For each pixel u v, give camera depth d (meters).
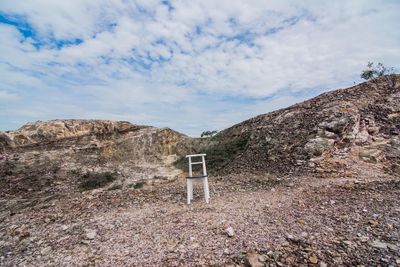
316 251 3.92
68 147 24.94
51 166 21.03
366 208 5.51
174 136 29.47
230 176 11.70
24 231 6.28
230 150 18.86
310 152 11.05
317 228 4.73
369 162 9.58
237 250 4.14
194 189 9.40
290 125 14.47
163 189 9.74
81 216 6.96
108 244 4.93
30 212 8.09
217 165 17.02
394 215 4.99
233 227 5.08
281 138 13.73
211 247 4.33
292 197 7.00
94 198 8.73
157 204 7.62
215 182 10.53
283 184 8.67
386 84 15.38
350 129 11.31
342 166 9.39
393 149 9.98
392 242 3.99
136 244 4.78
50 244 5.30
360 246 3.97
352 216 5.14
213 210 6.42
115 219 6.39
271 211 5.93
